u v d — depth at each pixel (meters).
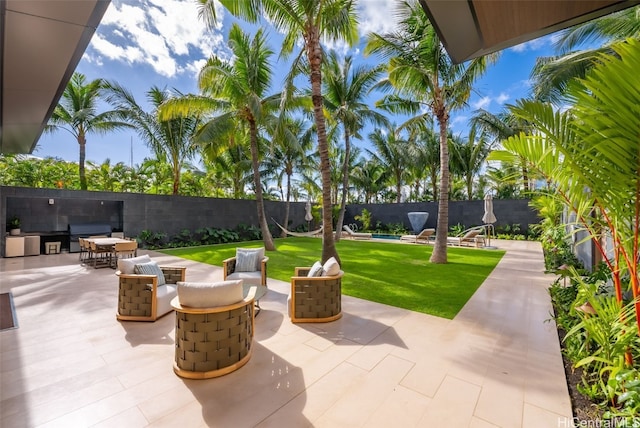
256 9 6.17
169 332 3.19
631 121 1.48
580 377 2.32
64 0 1.94
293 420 1.87
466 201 14.81
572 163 1.79
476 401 2.04
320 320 3.45
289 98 7.25
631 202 1.68
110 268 6.72
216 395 2.12
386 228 16.78
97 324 3.39
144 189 13.77
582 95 1.69
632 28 4.95
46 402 2.04
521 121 9.04
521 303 4.13
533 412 1.93
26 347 2.83
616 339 1.97
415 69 6.48
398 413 1.93
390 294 4.57
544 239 7.08
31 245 8.65
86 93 10.70
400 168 18.72
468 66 6.54
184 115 9.13
